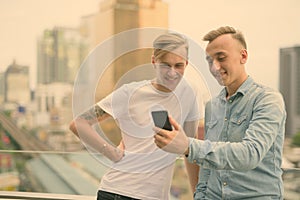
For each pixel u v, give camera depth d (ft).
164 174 4.58
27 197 7.38
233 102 4.45
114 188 4.71
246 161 3.66
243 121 4.31
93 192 6.38
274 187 4.34
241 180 4.35
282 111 4.14
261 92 4.31
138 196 4.55
